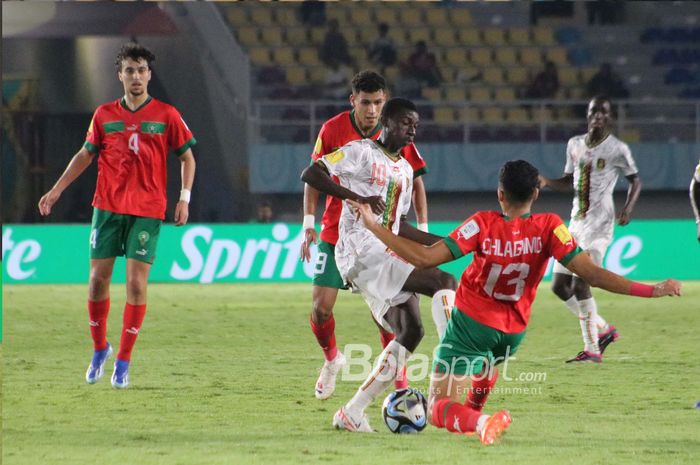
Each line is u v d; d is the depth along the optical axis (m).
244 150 76.81
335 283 22.62
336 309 45.06
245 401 22.58
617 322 40.50
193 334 36.16
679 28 88.38
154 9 77.50
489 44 88.94
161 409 21.52
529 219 17.16
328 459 16.03
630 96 84.94
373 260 19.38
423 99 82.31
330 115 79.75
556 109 82.31
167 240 59.50
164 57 77.44
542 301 49.12
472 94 83.12
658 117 81.56
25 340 34.81
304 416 20.67
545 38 89.25
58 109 77.25
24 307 46.03
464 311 17.42
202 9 77.44
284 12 88.88
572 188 32.94
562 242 16.92
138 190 24.73
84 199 76.81
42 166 76.88
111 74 77.50
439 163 73.62
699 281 60.09
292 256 59.97
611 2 89.38
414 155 23.73
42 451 16.88
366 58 85.19
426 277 19.06
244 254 59.62
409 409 18.66
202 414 20.89
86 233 59.81
